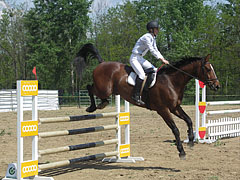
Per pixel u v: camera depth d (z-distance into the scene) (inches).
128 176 264.5
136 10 2021.4
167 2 2049.7
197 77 298.8
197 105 450.9
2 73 2235.5
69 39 1897.1
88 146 296.2
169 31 2052.2
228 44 1743.4
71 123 701.3
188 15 2049.7
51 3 1866.4
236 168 292.7
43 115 885.8
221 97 1441.9
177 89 293.3
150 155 364.2
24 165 243.8
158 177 259.1
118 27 1926.7
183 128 601.6
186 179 251.1
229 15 1738.4
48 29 1893.5
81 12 1886.1
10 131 577.6
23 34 2032.5
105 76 309.9
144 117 825.5
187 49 1793.8
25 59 2101.4
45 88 2135.8
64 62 1950.1
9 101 1123.9
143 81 292.0
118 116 332.2
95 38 2033.7
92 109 319.3
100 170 294.2
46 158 352.5
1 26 2043.6
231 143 452.4
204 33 1828.2
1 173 283.7
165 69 299.6
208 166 302.8
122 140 482.3
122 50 1846.7
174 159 340.8
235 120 516.1
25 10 2054.6
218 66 1765.5
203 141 449.1
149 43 293.0
